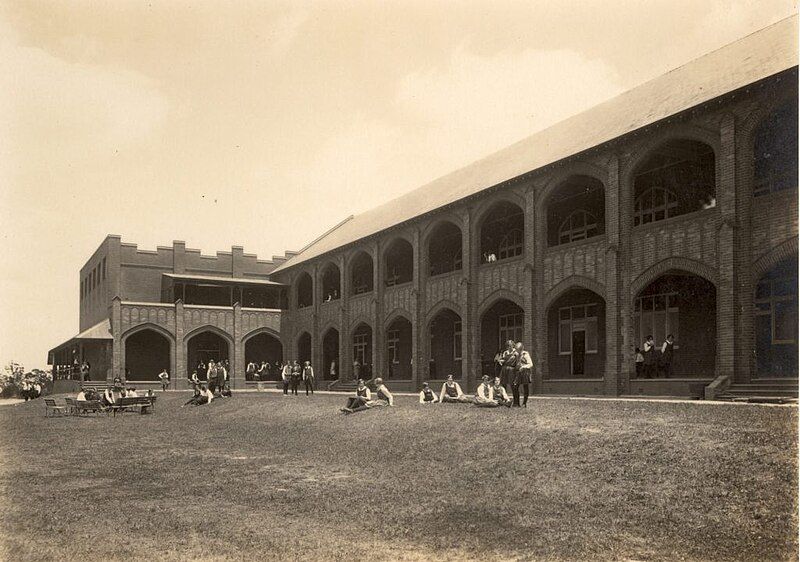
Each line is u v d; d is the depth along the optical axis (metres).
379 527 9.93
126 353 49.12
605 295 24.11
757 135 20.06
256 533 9.67
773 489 9.80
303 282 54.09
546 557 8.54
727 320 19.30
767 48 21.75
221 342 51.72
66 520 10.43
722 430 12.79
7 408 36.56
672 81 26.84
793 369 19.78
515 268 28.75
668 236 21.88
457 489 12.05
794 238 18.08
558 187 26.75
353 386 39.50
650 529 9.33
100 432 22.80
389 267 43.38
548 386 26.45
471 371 30.84
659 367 24.39
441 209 33.09
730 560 8.20
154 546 9.07
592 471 11.99
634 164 23.19
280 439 19.81
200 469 14.99
